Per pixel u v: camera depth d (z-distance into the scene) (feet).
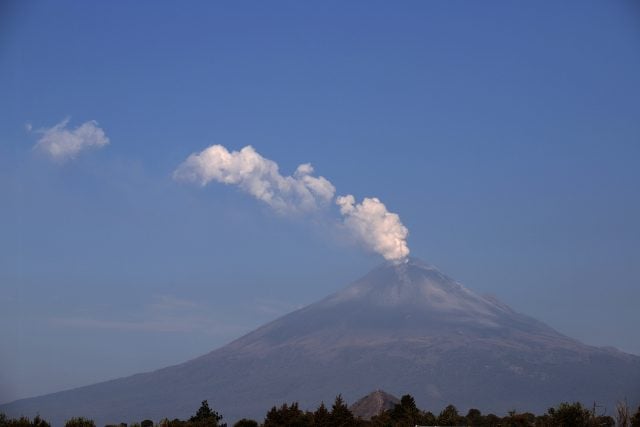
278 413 576.20
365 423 638.12
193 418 636.07
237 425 613.11
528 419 640.58
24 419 494.18
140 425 634.84
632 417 497.46
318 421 563.07
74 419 495.00
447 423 632.79
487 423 642.63
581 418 506.89
